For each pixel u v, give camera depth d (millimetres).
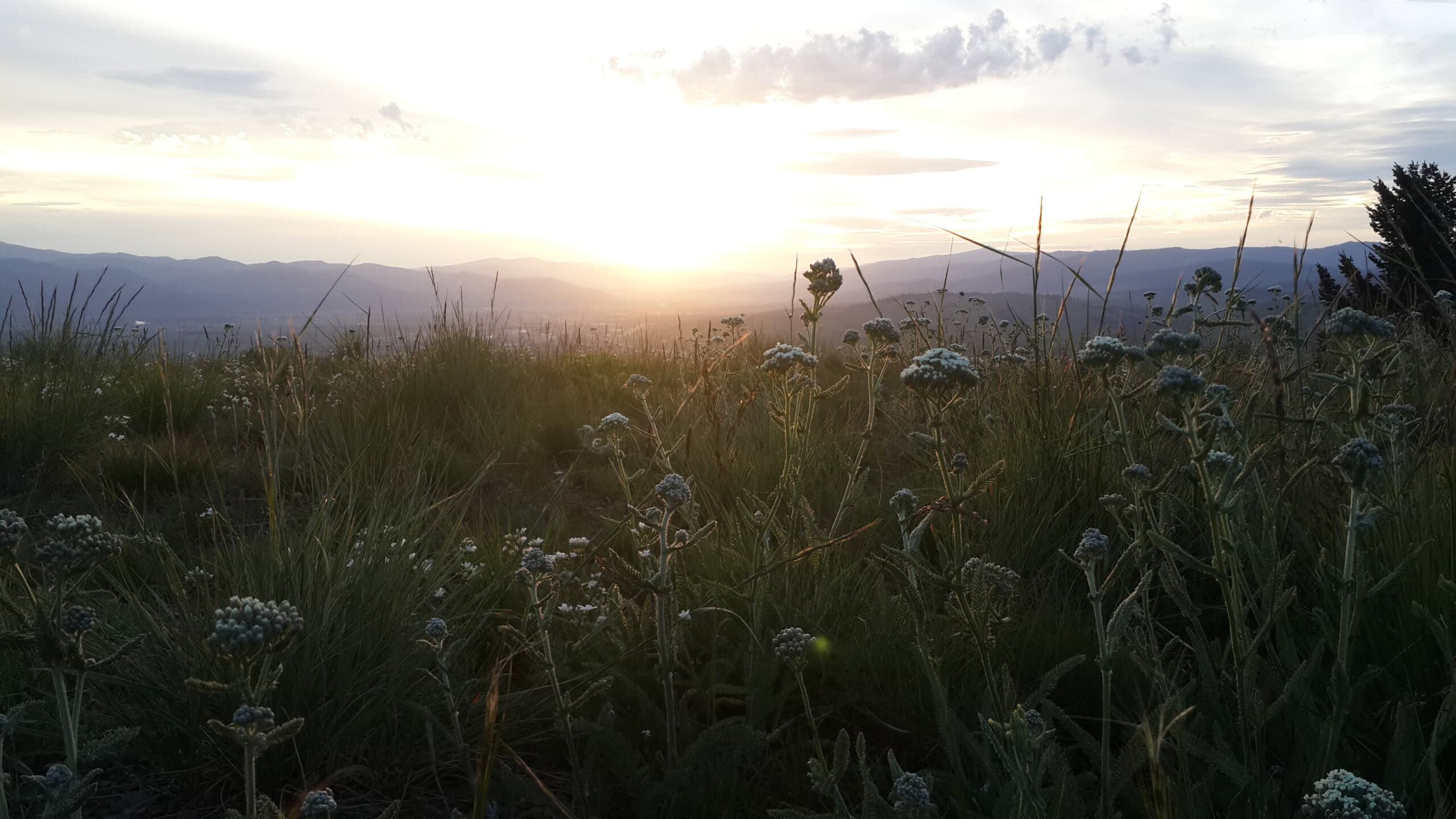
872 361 3244
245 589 2766
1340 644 1861
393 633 2770
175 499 4586
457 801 2314
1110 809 1738
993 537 3469
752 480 4348
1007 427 4430
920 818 1484
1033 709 2018
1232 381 3656
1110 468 3719
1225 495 1873
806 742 2424
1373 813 1229
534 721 2586
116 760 2395
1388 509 2045
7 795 1747
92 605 2830
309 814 1456
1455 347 3500
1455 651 2150
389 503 3857
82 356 7320
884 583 3193
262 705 2383
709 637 2848
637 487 4414
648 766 2195
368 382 7062
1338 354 2037
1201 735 2080
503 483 5480
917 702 2533
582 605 2965
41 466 4961
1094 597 1795
